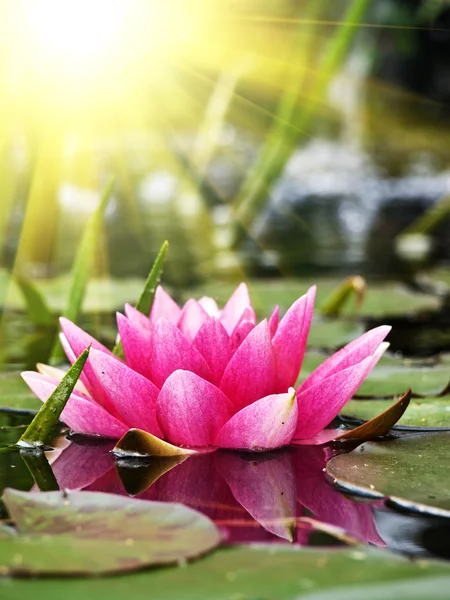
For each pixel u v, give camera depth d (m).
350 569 0.49
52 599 0.48
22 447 0.61
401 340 0.80
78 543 0.51
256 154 2.51
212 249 1.40
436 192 2.12
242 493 0.56
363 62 2.28
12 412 0.66
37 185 1.08
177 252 1.37
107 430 0.62
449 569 0.49
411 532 0.53
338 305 0.87
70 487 0.57
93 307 0.91
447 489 0.55
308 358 0.73
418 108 2.59
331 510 0.54
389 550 0.52
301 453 0.60
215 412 0.60
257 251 1.40
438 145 2.56
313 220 1.79
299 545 0.52
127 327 0.62
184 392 0.59
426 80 2.54
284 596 0.48
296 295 0.96
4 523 0.52
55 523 0.52
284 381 0.62
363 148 2.59
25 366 0.73
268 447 0.60
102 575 0.49
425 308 0.89
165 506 0.53
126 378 0.60
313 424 0.61
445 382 0.69
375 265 1.24
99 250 1.24
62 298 0.97
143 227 1.64
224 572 0.49
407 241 1.51
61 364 0.74
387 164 2.46
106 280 1.11
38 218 1.10
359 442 0.61
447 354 0.74
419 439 0.61
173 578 0.49
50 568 0.49
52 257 1.12
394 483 0.56
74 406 0.61
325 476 0.58
